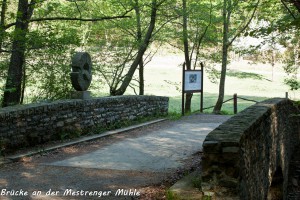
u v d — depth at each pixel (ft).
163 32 58.13
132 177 20.95
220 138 13.47
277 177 28.66
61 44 35.19
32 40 33.53
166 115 49.73
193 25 59.88
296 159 37.01
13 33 31.45
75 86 33.68
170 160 24.84
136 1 46.42
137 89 96.99
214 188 13.07
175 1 53.36
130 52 50.01
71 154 26.27
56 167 22.85
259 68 136.46
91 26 51.03
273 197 28.81
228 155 13.05
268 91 101.71
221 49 68.39
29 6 35.76
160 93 91.86
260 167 18.74
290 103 33.12
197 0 55.93
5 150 24.49
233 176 13.00
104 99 35.68
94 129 34.04
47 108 28.22
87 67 34.86
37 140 27.45
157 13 54.19
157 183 19.75
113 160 24.77
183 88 50.96
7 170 21.94
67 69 41.11
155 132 35.99
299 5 20.20
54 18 36.70
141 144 30.14
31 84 44.24
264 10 42.80
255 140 17.39
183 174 21.21
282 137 28.48
